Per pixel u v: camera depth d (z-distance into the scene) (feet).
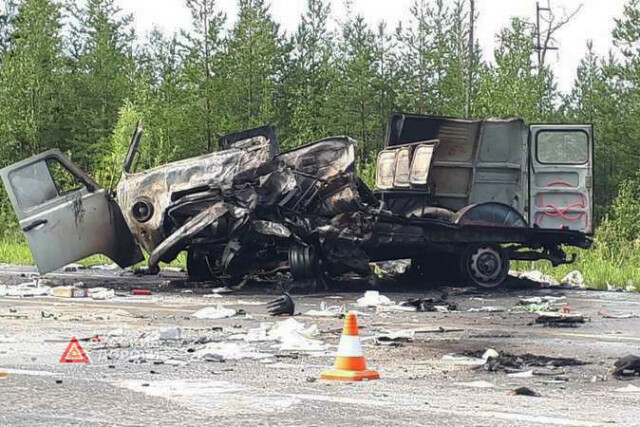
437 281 69.00
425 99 214.07
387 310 50.11
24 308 49.14
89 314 46.39
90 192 61.72
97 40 222.69
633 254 86.17
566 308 51.03
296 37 212.23
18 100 165.89
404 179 66.90
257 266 62.90
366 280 68.54
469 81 183.21
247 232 60.80
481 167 69.51
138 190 61.31
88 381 27.50
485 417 23.04
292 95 204.85
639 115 195.00
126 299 55.26
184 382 27.45
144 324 42.52
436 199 69.46
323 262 62.69
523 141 69.51
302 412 23.39
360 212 62.18
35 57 167.84
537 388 27.66
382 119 208.13
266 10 193.36
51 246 60.49
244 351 33.83
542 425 22.22
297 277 61.52
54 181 61.26
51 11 172.65
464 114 189.67
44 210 60.54
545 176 69.51
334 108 203.00
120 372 29.19
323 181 62.13
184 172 60.85
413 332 40.22
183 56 184.14
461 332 40.98
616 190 203.21
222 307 47.06
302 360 32.07
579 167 69.10
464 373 30.22
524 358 33.35
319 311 48.39
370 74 202.49
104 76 211.20
